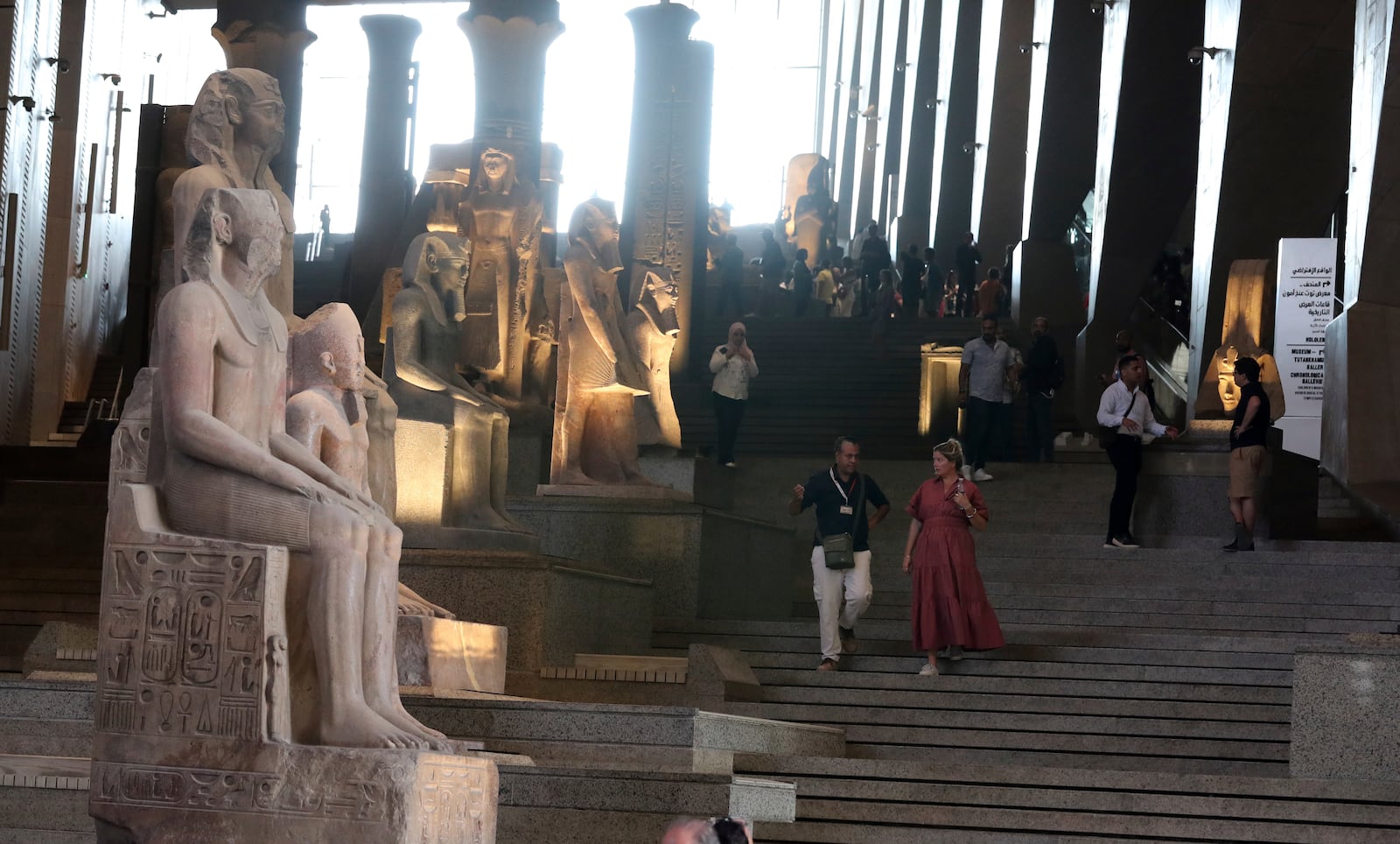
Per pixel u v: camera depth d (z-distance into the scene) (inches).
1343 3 701.3
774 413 868.6
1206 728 423.5
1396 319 600.4
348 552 246.1
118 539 245.9
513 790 318.3
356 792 234.4
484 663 382.6
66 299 1007.0
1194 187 920.3
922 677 446.3
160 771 240.5
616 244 562.3
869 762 374.9
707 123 918.4
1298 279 665.6
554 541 533.6
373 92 1141.7
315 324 299.6
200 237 253.0
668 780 313.3
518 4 775.7
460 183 716.0
